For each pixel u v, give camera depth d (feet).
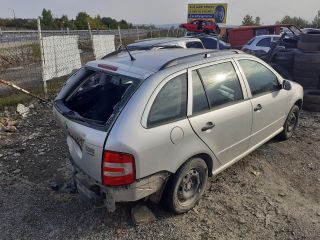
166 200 11.66
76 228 11.58
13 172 15.39
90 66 13.07
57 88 31.40
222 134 12.87
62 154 17.21
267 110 15.46
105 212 12.32
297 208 12.85
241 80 13.99
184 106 11.44
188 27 90.74
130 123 10.07
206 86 12.33
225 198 13.38
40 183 14.43
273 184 14.49
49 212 12.41
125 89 11.12
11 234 11.32
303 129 20.76
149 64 11.87
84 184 10.98
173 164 11.10
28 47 41.75
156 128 10.52
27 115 24.13
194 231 11.48
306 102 24.59
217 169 13.35
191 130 11.48
